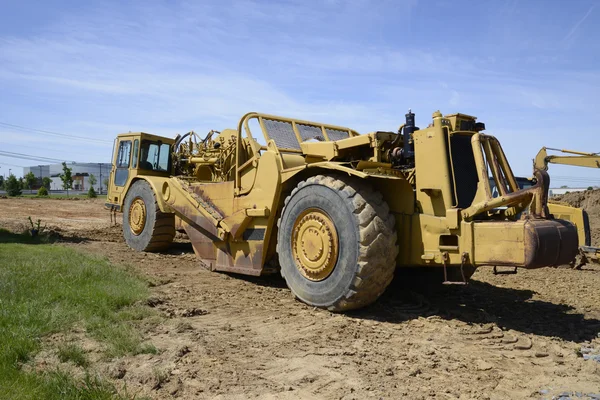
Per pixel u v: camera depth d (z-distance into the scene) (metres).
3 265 6.62
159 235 10.18
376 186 5.94
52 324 4.41
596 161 9.30
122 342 4.11
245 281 7.45
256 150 7.20
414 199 5.64
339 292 5.45
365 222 5.31
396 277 6.93
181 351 4.07
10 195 48.34
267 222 6.85
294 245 6.09
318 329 4.92
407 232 5.66
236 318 5.37
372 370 3.80
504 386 3.57
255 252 7.11
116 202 11.71
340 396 3.32
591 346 4.57
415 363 4.00
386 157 6.27
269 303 6.09
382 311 5.69
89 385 3.15
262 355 4.13
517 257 4.66
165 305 5.71
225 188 7.80
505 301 6.44
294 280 6.07
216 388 3.39
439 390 3.45
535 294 6.95
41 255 7.79
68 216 20.75
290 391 3.39
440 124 5.41
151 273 7.73
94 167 119.69
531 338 4.79
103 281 6.24
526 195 4.91
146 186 10.46
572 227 4.93
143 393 3.26
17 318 4.39
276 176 6.64
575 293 7.04
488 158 5.45
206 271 8.22
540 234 4.58
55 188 111.44
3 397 2.89
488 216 5.50
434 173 5.41
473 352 4.34
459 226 5.16
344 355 4.16
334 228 5.56
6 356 3.58
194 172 10.20
